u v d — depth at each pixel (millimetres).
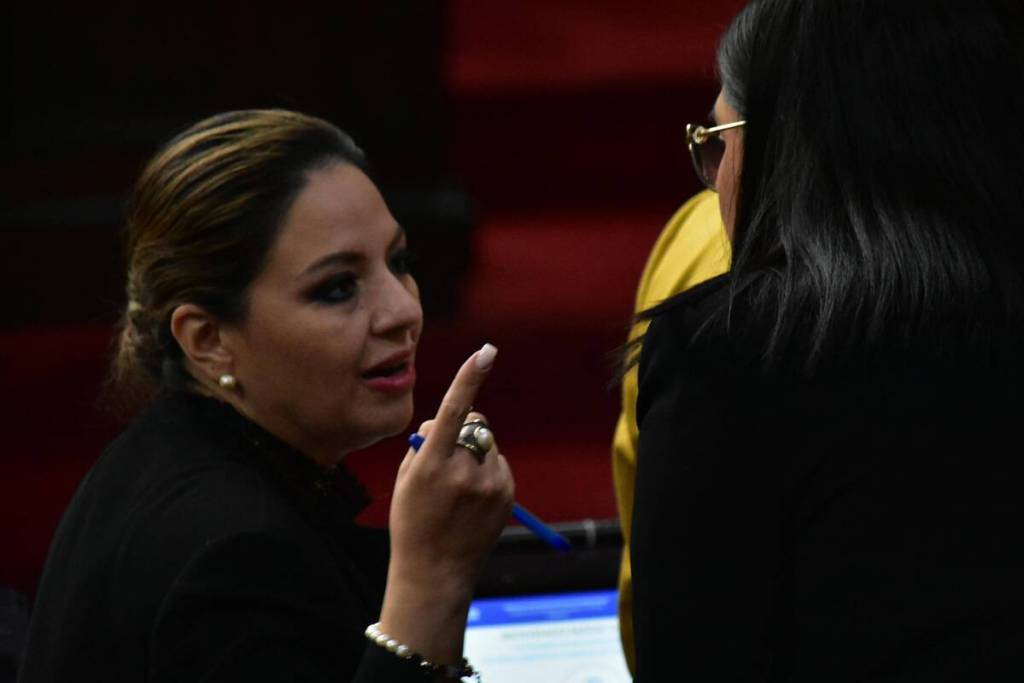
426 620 5660
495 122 28703
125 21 21578
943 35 5746
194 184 6363
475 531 5750
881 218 5594
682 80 29406
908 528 5355
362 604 6340
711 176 6566
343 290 6418
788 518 5484
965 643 5270
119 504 6262
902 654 5312
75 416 20188
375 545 6715
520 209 26891
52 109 21656
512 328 22203
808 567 5438
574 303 23031
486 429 5805
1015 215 5648
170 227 6395
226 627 5648
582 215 26594
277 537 5824
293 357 6402
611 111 28828
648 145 28547
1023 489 5379
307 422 6535
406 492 5703
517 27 31969
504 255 24828
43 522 18250
